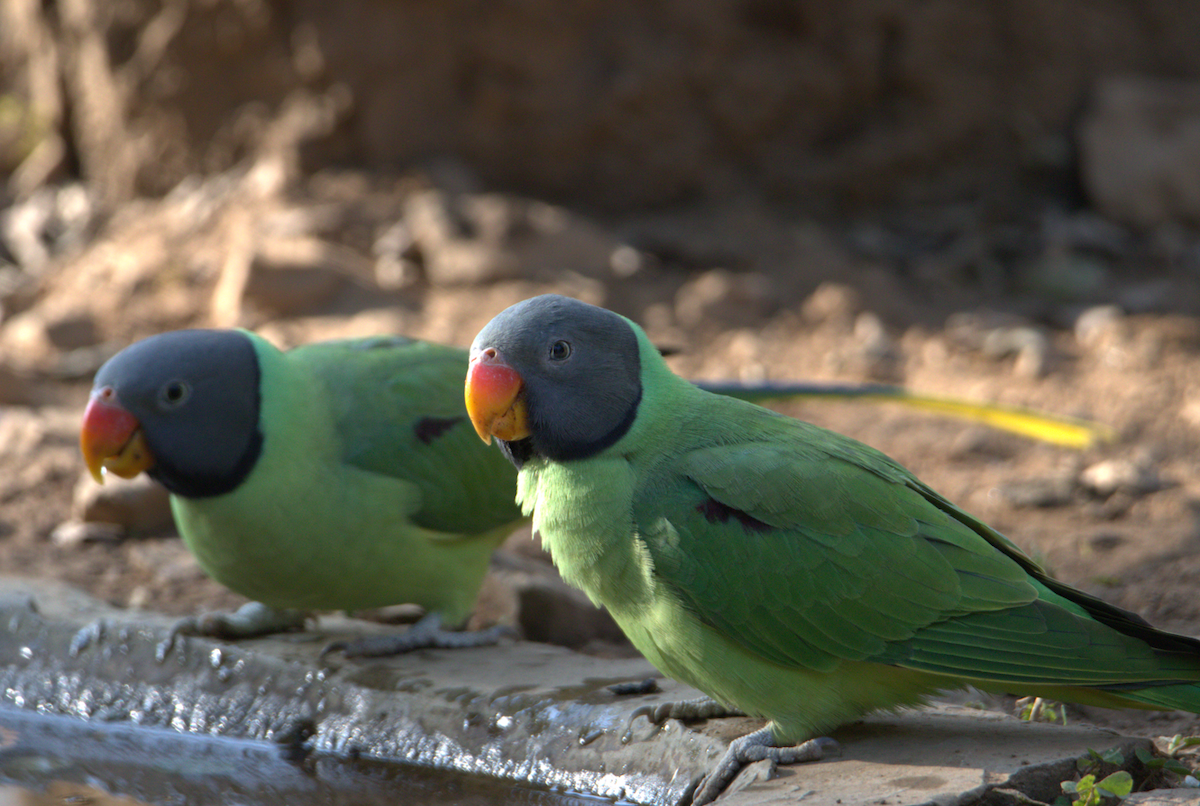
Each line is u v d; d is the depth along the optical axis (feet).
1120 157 57.16
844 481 20.11
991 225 57.98
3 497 37.14
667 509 19.84
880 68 59.00
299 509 24.09
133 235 56.08
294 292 48.70
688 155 58.29
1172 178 56.44
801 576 19.52
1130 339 47.11
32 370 47.52
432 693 23.35
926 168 59.67
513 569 31.50
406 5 54.75
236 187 56.08
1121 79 59.67
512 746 22.15
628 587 20.24
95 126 61.36
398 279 50.44
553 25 55.83
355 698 23.90
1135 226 56.59
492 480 25.79
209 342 23.80
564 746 21.71
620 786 20.81
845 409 44.04
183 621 25.88
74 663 26.03
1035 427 28.02
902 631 19.42
